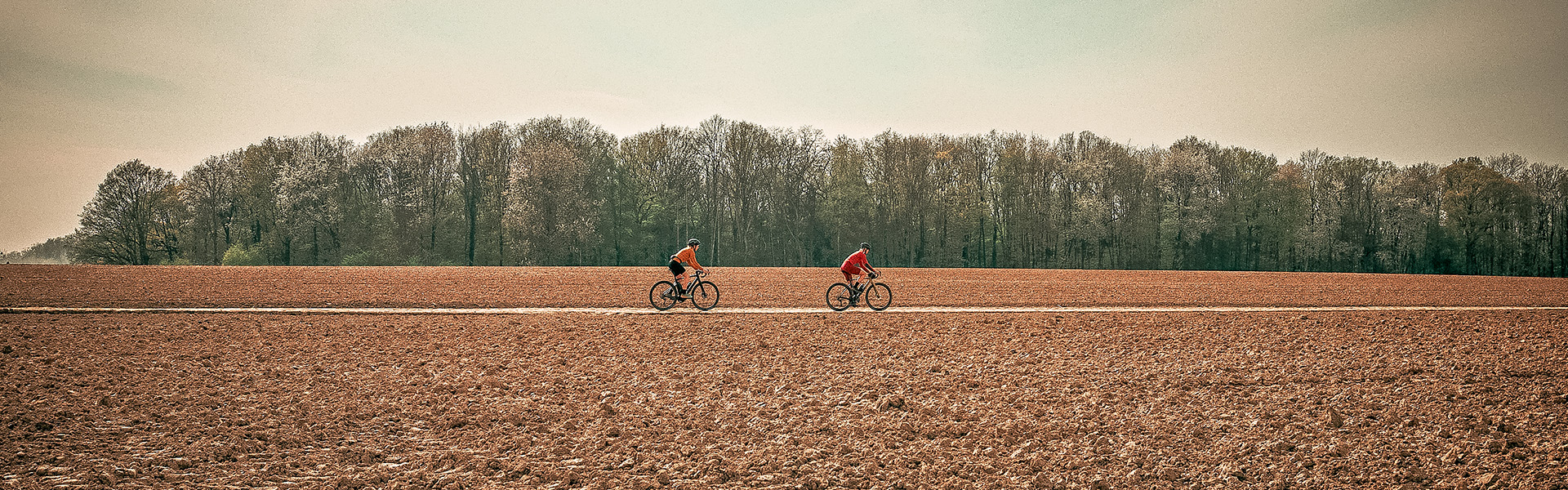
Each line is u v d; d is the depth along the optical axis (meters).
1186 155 70.44
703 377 12.20
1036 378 12.22
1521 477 7.36
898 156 71.56
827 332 17.30
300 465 7.80
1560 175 72.00
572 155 62.12
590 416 9.77
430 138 68.31
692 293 21.42
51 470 7.41
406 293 26.42
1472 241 68.19
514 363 13.27
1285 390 11.31
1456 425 9.23
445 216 67.19
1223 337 16.81
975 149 74.81
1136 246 73.81
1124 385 11.69
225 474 7.45
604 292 27.69
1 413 9.34
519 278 35.03
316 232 64.56
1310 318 20.56
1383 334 17.38
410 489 7.13
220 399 10.34
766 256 73.81
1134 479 7.41
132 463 7.70
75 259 62.84
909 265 74.69
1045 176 73.88
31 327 16.78
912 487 7.26
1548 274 71.94
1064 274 44.38
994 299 26.41
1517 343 15.91
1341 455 8.19
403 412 9.89
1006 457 8.12
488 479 7.44
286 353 14.08
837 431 9.14
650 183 72.25
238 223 67.88
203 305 21.89
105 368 12.32
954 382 11.92
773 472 7.70
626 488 7.21
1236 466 7.77
